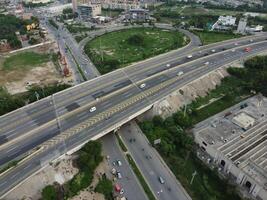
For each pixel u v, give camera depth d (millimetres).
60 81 175625
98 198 96750
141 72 174125
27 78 180000
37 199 90000
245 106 153500
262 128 125312
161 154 117688
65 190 95188
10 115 125812
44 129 116062
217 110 151375
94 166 105125
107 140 124688
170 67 182250
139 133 130000
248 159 105125
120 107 133125
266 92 164375
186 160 116312
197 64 188750
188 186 103750
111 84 157000
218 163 111562
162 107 140625
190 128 134750
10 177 93312
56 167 98750
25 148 105250
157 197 98500
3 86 167250
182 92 154125
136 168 109938
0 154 102125
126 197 97938
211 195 100500
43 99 139375
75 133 113750
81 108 131750
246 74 184125
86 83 157500
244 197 96625
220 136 120375
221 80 179375
